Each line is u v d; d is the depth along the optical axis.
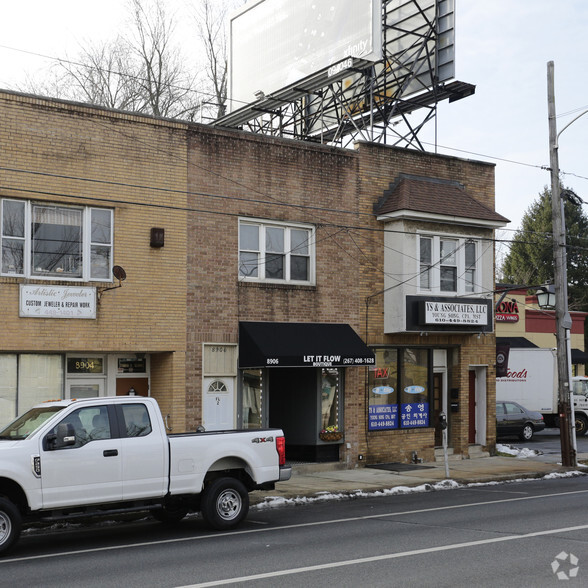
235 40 29.61
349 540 11.39
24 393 16.75
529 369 33.34
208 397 18.91
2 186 16.23
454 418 23.03
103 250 17.55
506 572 9.17
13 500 11.00
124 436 11.76
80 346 16.97
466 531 12.01
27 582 9.02
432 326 21.47
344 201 21.14
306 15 25.80
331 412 20.72
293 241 20.42
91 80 33.25
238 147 19.45
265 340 18.98
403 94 25.52
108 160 17.55
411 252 21.22
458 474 19.66
